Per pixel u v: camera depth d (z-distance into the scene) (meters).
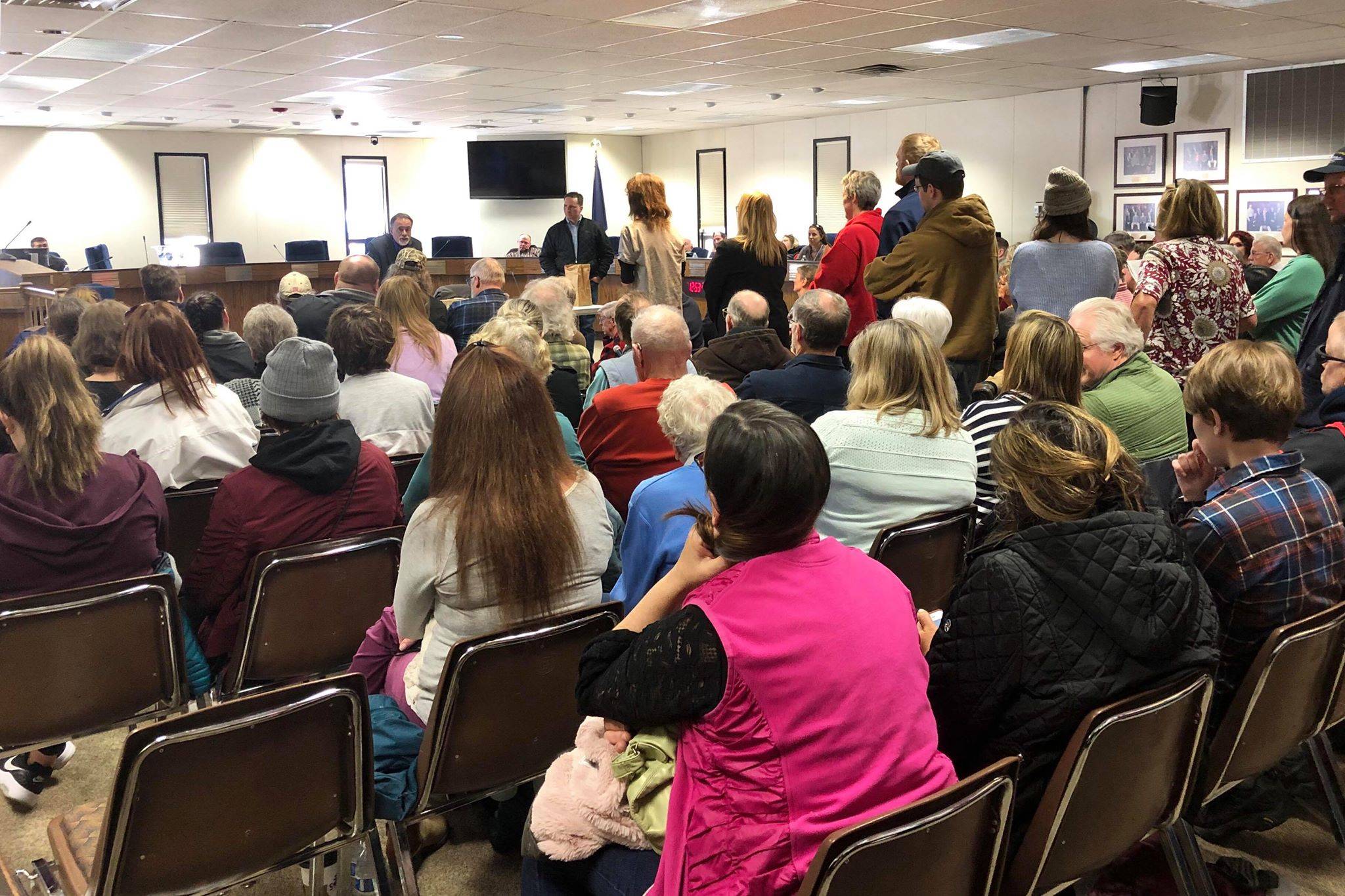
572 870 1.67
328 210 18.20
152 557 2.44
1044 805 1.53
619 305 4.55
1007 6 7.80
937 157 3.81
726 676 1.26
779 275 5.35
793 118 16.73
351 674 1.66
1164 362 3.58
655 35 8.84
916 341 2.39
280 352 2.47
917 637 1.40
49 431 2.27
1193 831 1.94
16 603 2.01
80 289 6.16
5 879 2.02
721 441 1.33
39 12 7.42
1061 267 3.77
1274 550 1.95
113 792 1.48
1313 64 11.06
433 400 3.97
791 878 1.26
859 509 2.36
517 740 1.92
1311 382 3.20
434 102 13.46
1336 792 2.22
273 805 1.65
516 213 19.20
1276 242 5.79
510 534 1.86
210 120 14.95
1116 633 1.51
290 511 2.44
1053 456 1.56
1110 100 12.89
